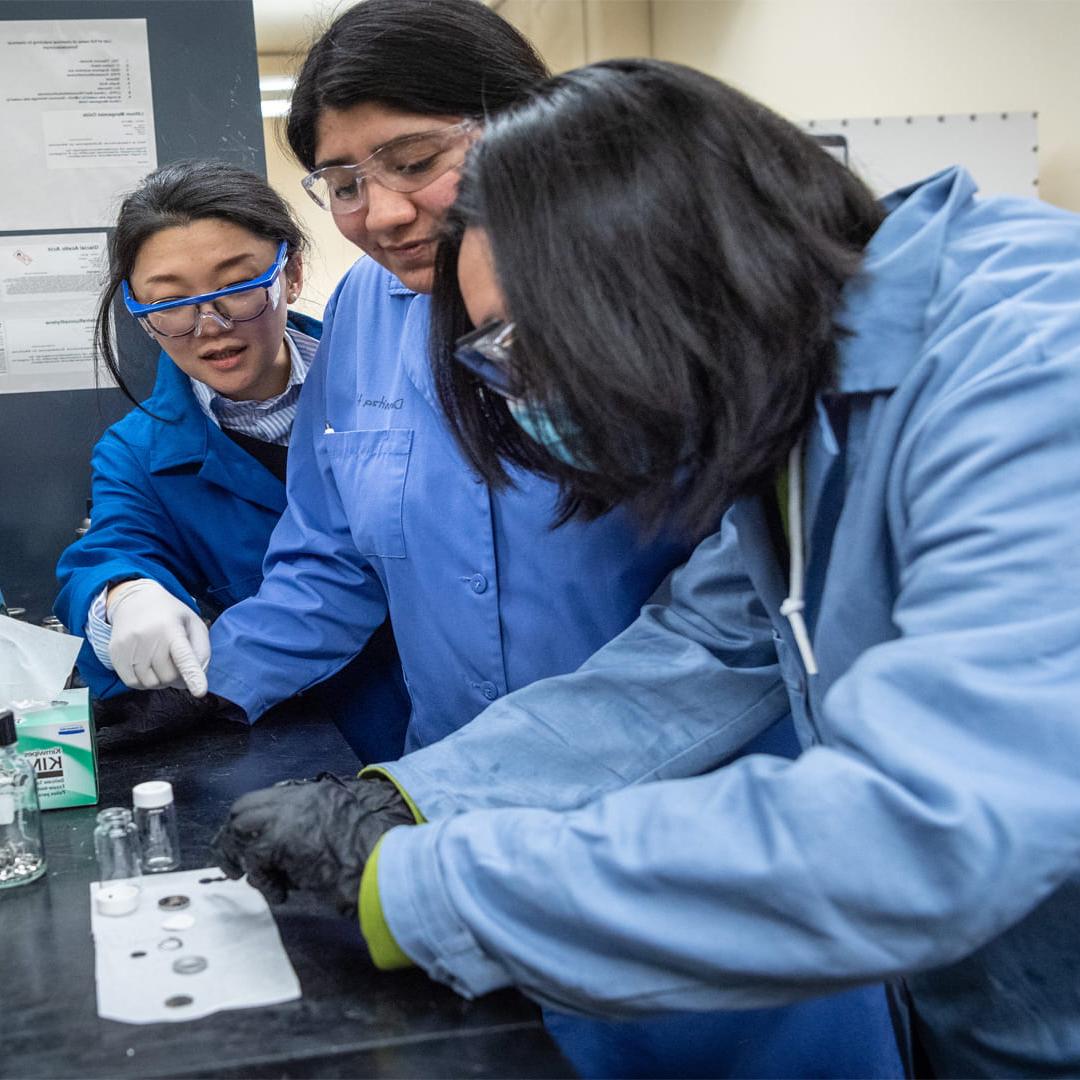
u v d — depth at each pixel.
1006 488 0.63
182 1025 0.77
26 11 1.97
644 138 0.69
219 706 1.48
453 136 1.16
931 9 3.21
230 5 2.03
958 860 0.57
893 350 0.74
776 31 4.09
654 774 1.00
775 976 0.63
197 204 1.53
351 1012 0.78
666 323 0.67
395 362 1.44
